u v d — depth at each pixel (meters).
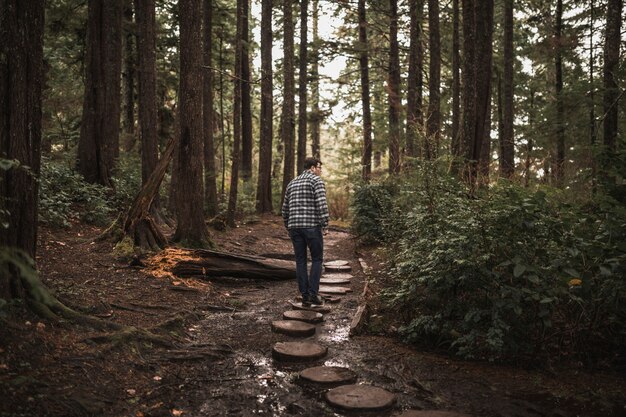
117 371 3.31
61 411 2.65
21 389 2.69
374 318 5.11
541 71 19.75
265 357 4.00
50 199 7.99
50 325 3.53
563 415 2.96
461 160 6.34
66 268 5.71
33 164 3.76
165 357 3.73
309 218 5.67
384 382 3.49
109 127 11.15
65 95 13.95
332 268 8.16
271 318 5.19
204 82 13.66
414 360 3.94
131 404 2.94
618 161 4.23
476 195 4.89
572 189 5.10
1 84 3.54
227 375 3.57
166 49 17.12
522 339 3.96
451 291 4.41
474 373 3.67
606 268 3.58
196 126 8.15
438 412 2.95
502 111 20.02
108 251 6.80
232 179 12.77
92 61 10.62
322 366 3.76
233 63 19.69
